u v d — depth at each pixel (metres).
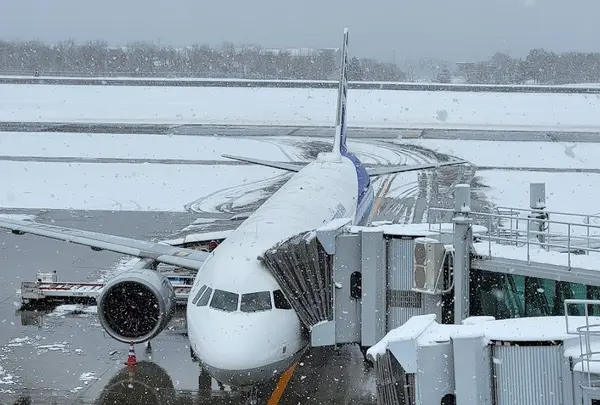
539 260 15.91
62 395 19.17
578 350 10.26
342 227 18.17
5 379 20.14
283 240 19.80
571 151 63.69
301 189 26.75
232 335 16.72
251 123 80.44
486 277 16.16
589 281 14.44
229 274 18.16
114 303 21.33
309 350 22.69
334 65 160.88
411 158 59.72
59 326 24.66
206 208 44.00
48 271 31.33
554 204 44.59
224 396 19.27
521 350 10.48
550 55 153.50
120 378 20.34
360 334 17.88
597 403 9.88
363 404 18.88
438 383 10.50
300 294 17.94
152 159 59.59
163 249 25.00
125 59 160.38
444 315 16.80
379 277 17.36
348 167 32.84
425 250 16.17
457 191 15.86
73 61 156.00
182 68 152.62
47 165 56.38
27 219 40.81
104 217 41.62
